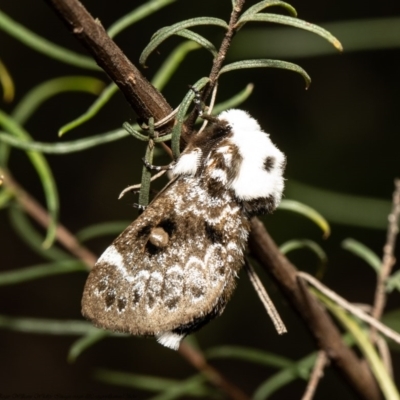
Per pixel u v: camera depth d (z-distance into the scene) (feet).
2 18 0.90
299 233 1.56
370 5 1.59
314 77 1.65
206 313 0.79
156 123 0.78
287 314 1.63
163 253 0.79
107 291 0.79
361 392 0.88
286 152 1.61
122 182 1.70
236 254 0.80
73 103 1.69
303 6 1.58
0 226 1.72
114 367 1.65
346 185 1.57
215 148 0.80
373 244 1.60
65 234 0.98
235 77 1.61
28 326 0.95
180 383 0.99
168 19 1.61
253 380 1.63
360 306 0.89
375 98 1.64
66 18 0.76
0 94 1.67
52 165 1.71
